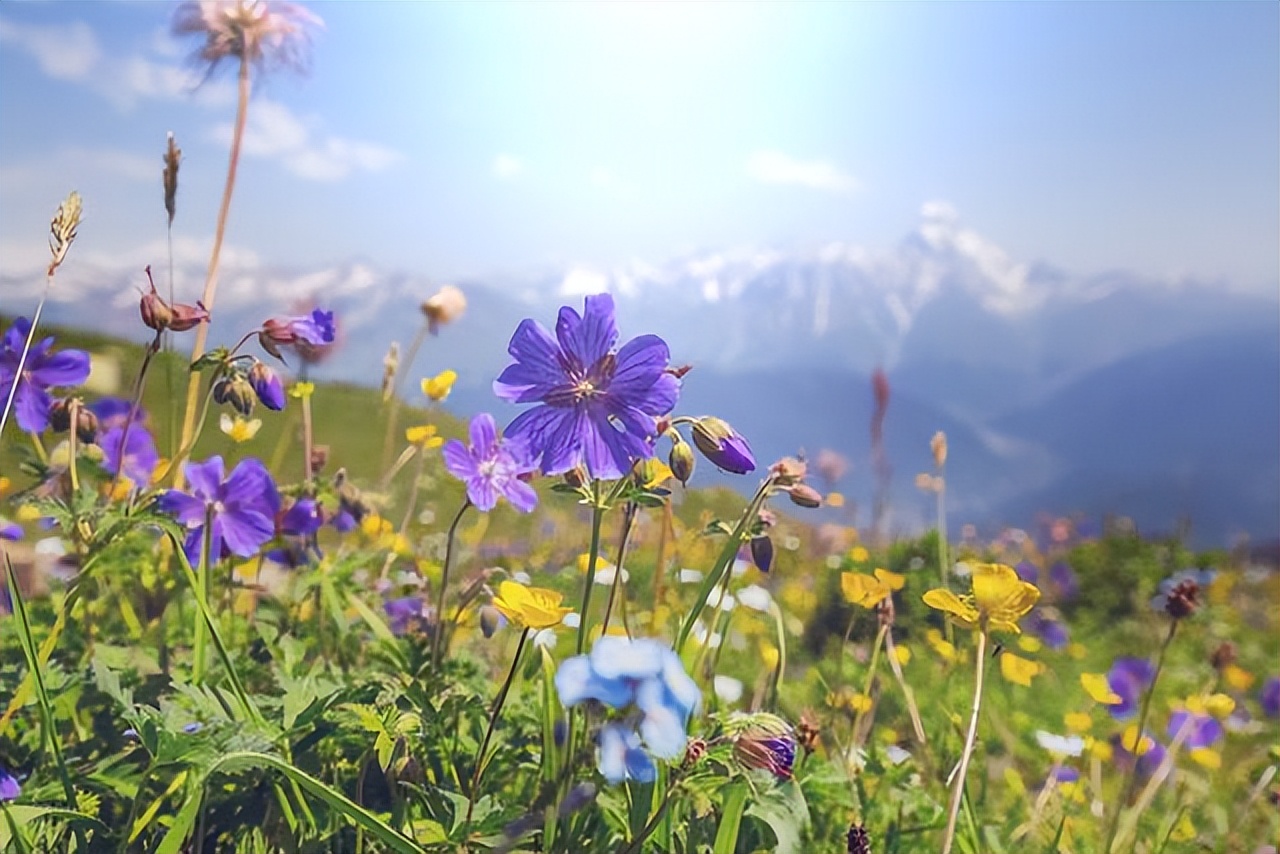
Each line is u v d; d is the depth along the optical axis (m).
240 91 0.34
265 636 0.30
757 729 0.19
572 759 0.22
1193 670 0.61
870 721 0.35
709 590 0.23
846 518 0.74
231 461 0.34
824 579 0.63
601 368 0.22
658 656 0.19
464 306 0.50
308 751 0.23
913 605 0.60
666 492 0.23
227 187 0.32
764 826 0.23
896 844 0.27
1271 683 0.54
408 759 0.21
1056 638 0.67
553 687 0.23
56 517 0.24
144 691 0.26
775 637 0.50
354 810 0.19
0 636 0.29
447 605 0.32
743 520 0.23
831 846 0.26
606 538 0.43
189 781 0.20
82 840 0.21
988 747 0.42
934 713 0.42
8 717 0.22
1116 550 0.88
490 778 0.24
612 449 0.22
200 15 0.34
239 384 0.26
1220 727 0.43
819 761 0.29
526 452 0.22
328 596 0.31
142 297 0.26
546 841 0.21
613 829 0.22
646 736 0.18
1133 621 0.79
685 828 0.22
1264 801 0.39
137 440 0.31
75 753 0.25
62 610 0.23
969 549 0.87
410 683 0.23
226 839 0.22
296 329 0.27
